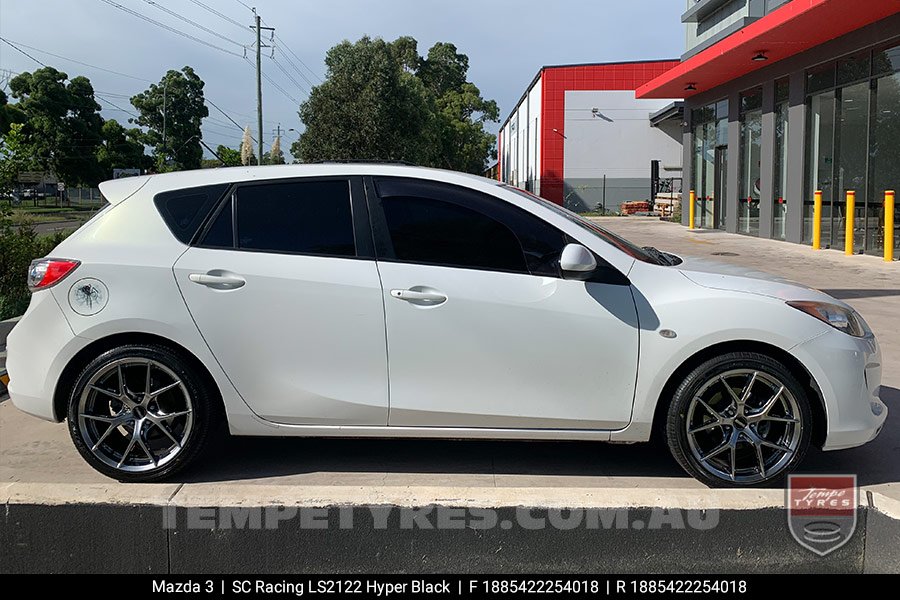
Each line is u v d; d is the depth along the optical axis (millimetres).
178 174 4277
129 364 3957
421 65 66812
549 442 4734
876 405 4102
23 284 9250
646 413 3926
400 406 3955
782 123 18172
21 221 9727
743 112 20500
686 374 3943
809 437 3891
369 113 39844
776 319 3852
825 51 15805
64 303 3961
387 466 4340
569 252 3793
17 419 5305
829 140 16016
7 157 9898
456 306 3898
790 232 17594
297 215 4094
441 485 4066
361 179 4148
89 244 4066
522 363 3912
